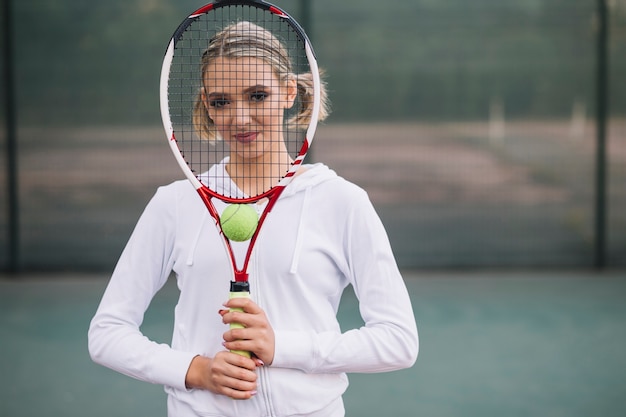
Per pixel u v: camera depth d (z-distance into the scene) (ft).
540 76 21.12
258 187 5.88
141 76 21.03
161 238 5.82
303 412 5.47
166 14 20.99
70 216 21.30
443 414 11.80
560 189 21.36
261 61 5.50
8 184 21.20
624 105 21.21
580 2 20.98
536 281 20.57
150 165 21.13
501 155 21.24
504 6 20.99
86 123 21.09
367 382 13.28
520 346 15.28
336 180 5.70
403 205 21.29
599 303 18.44
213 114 5.62
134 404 12.25
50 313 17.78
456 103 21.09
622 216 21.47
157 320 17.02
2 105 21.07
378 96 21.02
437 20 20.95
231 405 5.46
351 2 20.84
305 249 5.53
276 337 5.37
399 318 5.51
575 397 12.48
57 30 20.97
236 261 5.61
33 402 12.28
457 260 21.43
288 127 6.03
